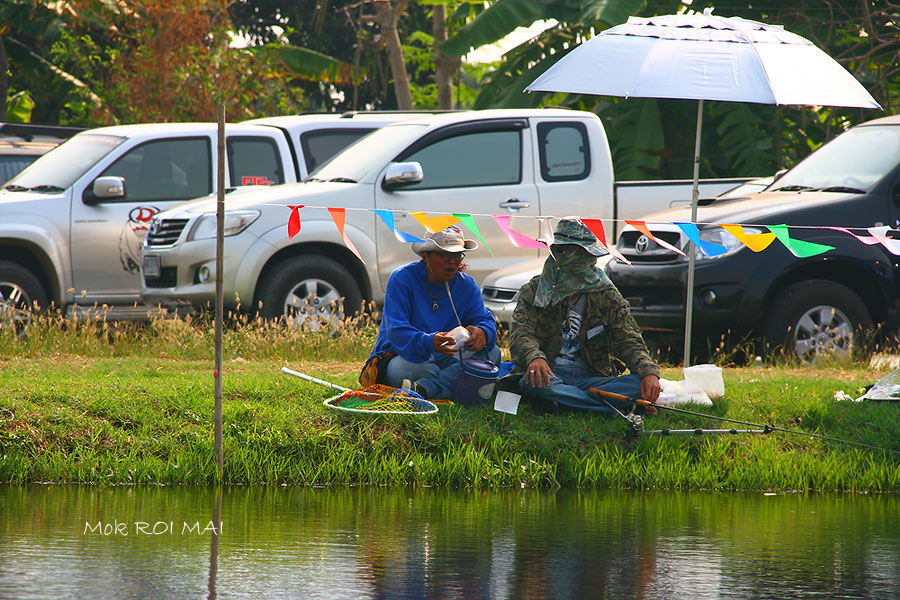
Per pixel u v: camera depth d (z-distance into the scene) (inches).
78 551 634.2
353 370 1253.1
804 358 1374.3
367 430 928.3
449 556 641.0
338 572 596.1
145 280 1599.4
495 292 1561.3
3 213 1614.2
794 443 978.1
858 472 940.6
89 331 1472.7
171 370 1211.2
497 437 930.7
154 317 1534.2
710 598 560.1
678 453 935.7
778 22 2755.9
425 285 963.3
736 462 941.8
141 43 3380.9
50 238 1638.8
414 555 641.6
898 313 1405.0
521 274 1540.4
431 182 1625.2
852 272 1403.8
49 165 1771.7
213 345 1437.0
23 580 565.0
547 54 2933.1
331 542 672.4
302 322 1477.6
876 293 1401.3
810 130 2861.7
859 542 705.6
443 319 965.2
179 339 1444.4
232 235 1512.1
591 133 1727.4
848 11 2743.6
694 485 914.7
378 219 1588.3
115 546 648.4
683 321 1365.7
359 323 1578.5
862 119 2684.5
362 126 1851.6
